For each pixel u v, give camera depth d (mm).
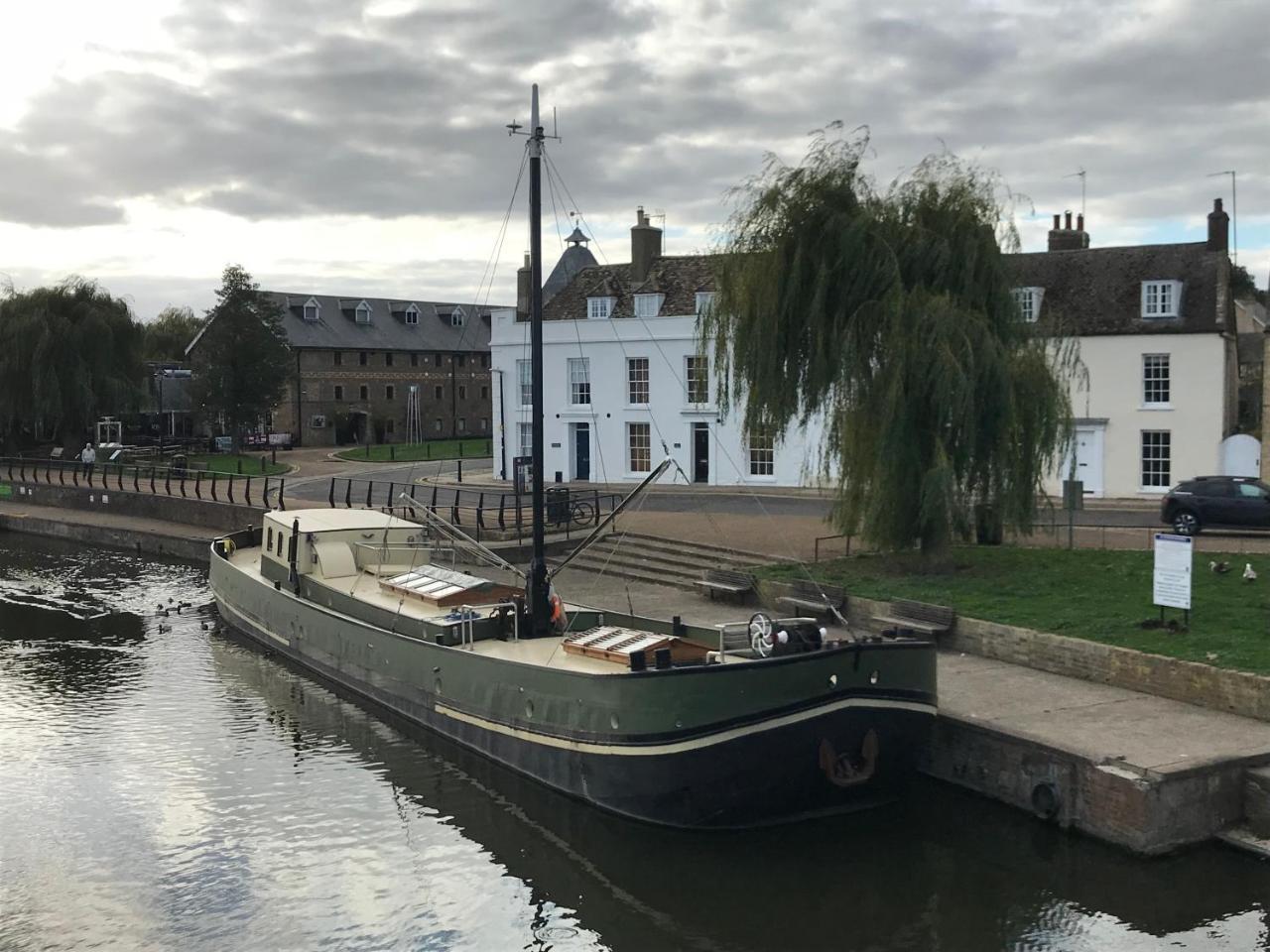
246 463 52906
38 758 14805
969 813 12070
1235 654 13227
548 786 12766
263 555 21203
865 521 18547
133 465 49031
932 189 19047
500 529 26703
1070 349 19719
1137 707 12797
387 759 14617
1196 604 15836
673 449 41062
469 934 10109
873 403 18312
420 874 11281
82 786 13719
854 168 18984
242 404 57906
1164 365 32812
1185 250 34531
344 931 10156
